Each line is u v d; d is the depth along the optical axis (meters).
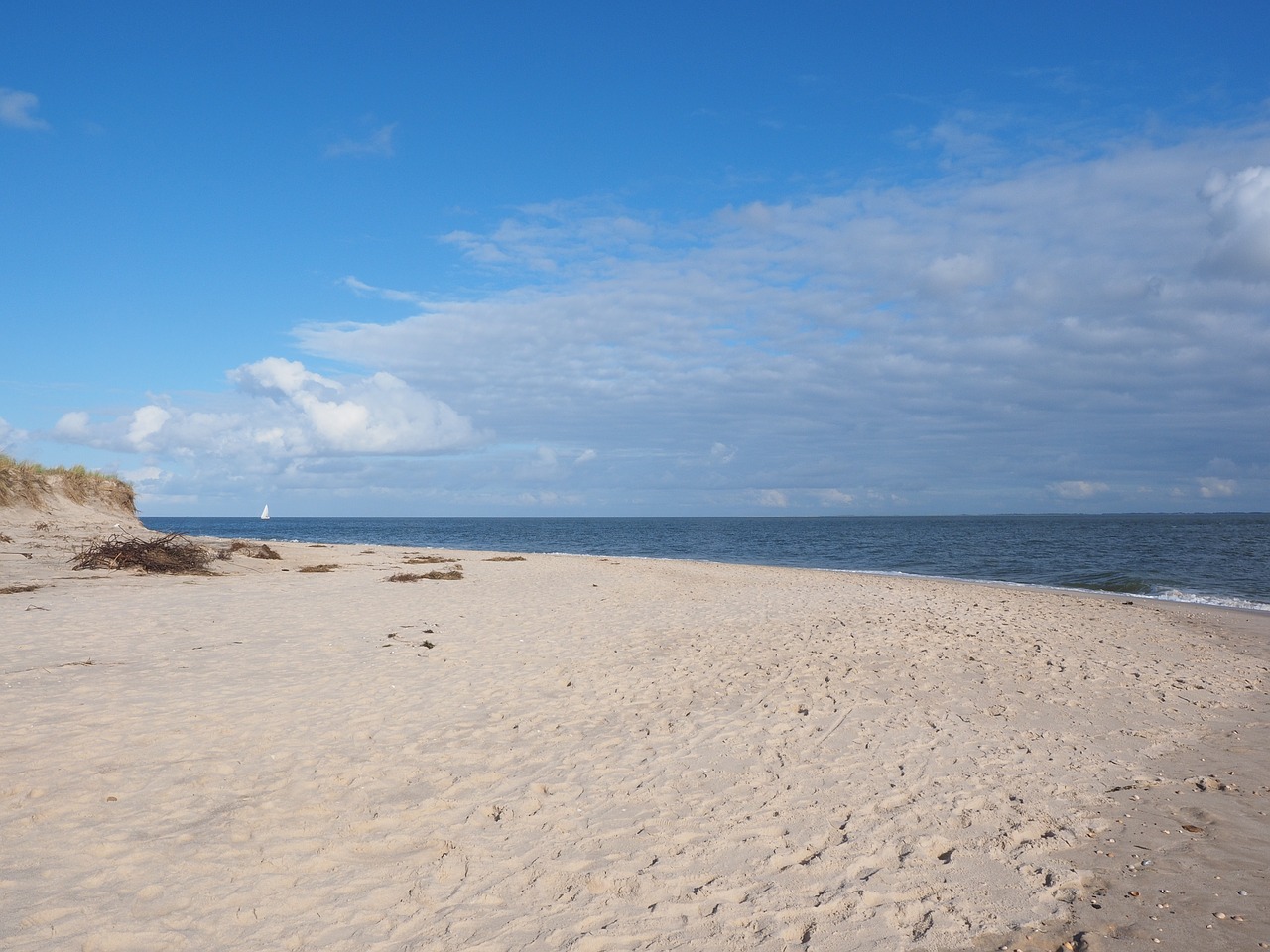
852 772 6.03
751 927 3.87
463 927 3.84
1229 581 25.81
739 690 8.46
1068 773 6.11
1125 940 3.75
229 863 4.39
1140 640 12.56
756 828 5.00
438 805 5.27
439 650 10.23
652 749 6.52
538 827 4.99
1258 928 3.86
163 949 3.59
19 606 12.35
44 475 29.25
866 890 4.23
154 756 5.91
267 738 6.43
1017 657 10.48
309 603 14.16
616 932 3.81
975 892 4.23
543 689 8.37
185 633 10.69
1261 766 6.35
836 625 12.94
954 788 5.71
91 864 4.30
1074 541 57.56
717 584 20.44
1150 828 5.09
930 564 35.56
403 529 124.44
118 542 18.84
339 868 4.41
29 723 6.47
